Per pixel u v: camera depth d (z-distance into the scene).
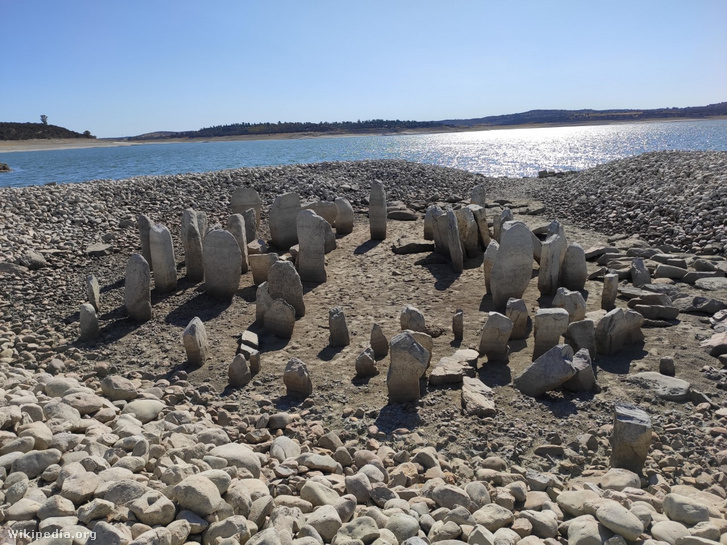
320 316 8.55
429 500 4.14
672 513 3.86
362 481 4.32
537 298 8.75
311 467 4.69
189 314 8.75
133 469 4.18
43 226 13.79
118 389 6.01
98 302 9.00
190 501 3.58
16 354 7.32
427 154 58.66
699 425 5.26
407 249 11.72
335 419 5.70
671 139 72.69
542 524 3.84
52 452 4.13
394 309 8.67
